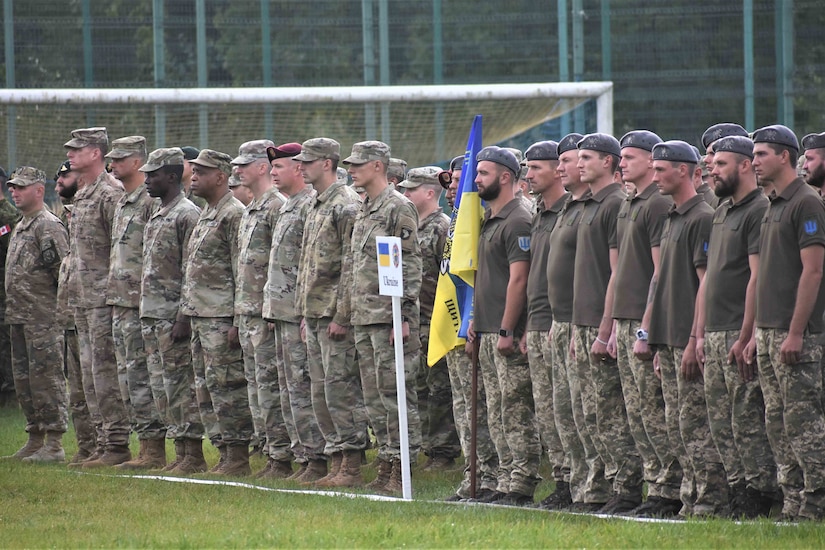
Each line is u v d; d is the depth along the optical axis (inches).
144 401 1295.5
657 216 901.8
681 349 880.9
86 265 1323.8
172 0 2187.5
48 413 1392.7
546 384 966.4
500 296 997.8
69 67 2191.2
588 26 2164.1
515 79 2191.2
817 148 893.8
